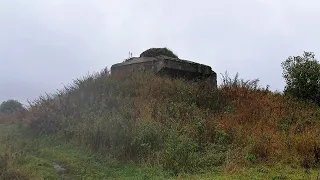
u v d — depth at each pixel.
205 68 18.11
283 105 11.98
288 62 14.08
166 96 12.12
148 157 7.88
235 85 13.85
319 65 13.47
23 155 7.71
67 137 9.77
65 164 7.72
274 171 7.04
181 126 9.54
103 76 14.88
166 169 7.32
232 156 7.81
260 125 9.80
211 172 7.17
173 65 16.61
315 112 11.58
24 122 12.14
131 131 8.67
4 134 11.24
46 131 10.58
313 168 7.41
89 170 7.38
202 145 8.66
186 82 15.02
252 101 12.07
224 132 9.01
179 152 7.66
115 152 8.25
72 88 13.76
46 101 12.68
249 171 6.98
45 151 8.61
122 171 7.38
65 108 11.45
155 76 14.85
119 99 11.52
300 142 8.31
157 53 18.45
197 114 10.48
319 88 13.30
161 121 9.84
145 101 11.48
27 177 6.29
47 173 6.87
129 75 14.88
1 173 6.15
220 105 11.67
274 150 8.05
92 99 11.74
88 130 9.27
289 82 13.90
